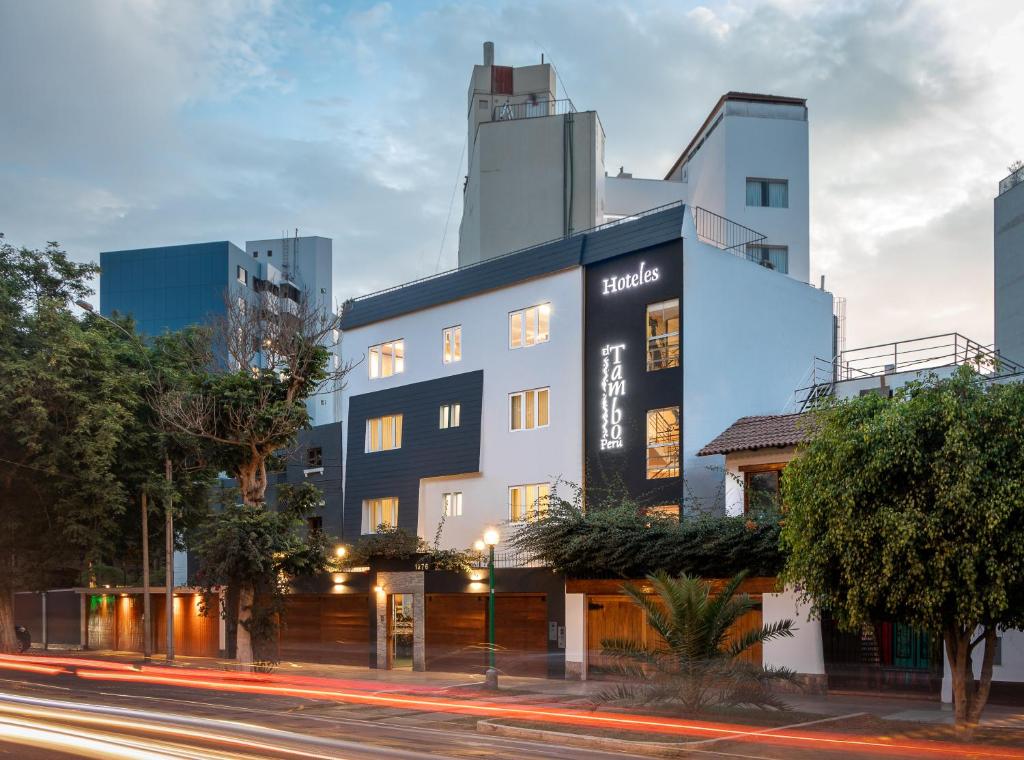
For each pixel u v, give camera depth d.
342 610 35.31
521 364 36.53
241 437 31.30
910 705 21.83
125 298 76.44
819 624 24.34
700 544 25.61
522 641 30.77
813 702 22.44
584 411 34.62
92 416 34.72
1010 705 21.83
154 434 37.44
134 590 41.75
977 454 15.86
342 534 43.28
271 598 31.14
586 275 35.31
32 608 46.75
